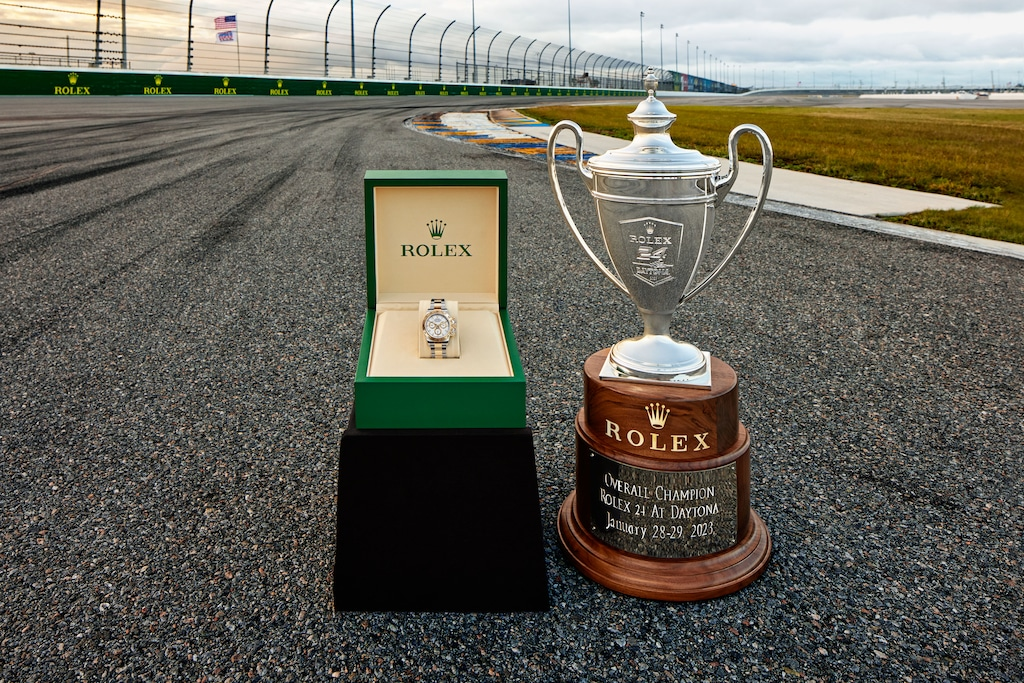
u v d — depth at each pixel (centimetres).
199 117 2338
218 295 507
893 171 1202
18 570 223
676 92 11731
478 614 207
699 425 206
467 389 197
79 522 249
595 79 7831
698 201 197
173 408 340
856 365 400
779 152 1430
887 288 543
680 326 461
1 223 703
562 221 762
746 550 222
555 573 226
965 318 479
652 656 191
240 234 685
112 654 190
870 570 228
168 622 202
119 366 387
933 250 657
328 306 488
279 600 212
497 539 203
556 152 1329
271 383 369
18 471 283
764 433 320
